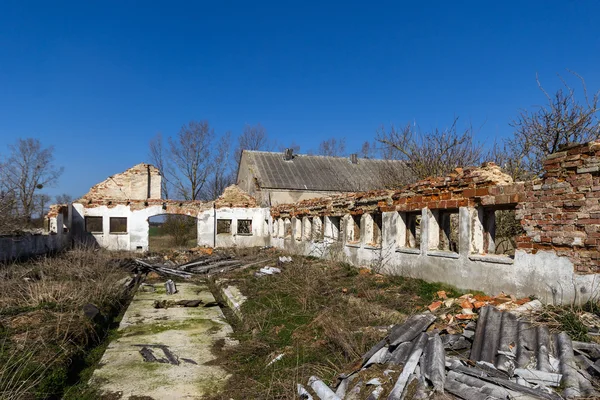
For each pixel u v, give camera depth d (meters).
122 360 6.77
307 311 8.38
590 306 5.76
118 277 14.01
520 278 7.06
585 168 6.13
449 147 16.11
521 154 13.52
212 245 25.67
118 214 24.62
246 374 6.02
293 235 20.00
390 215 11.22
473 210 8.32
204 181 41.91
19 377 5.08
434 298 8.09
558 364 4.42
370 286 9.72
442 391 3.98
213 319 9.66
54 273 12.62
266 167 30.98
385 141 17.27
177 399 5.30
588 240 6.03
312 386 4.70
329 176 31.39
